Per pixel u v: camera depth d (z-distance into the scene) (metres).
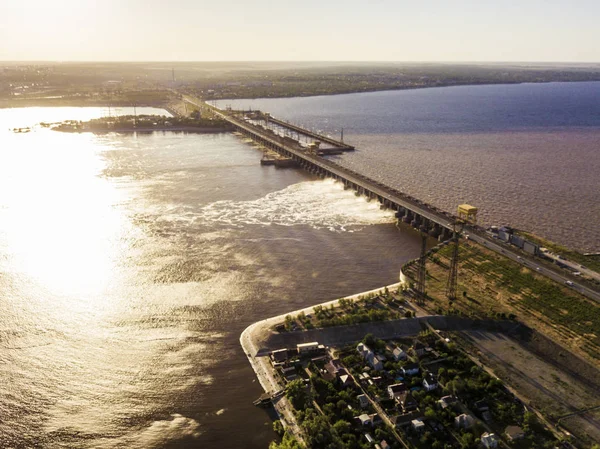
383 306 146.62
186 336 136.12
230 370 122.19
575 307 137.25
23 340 134.38
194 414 108.69
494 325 135.50
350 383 114.00
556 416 102.44
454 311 141.25
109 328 139.88
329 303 151.38
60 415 108.69
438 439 98.06
